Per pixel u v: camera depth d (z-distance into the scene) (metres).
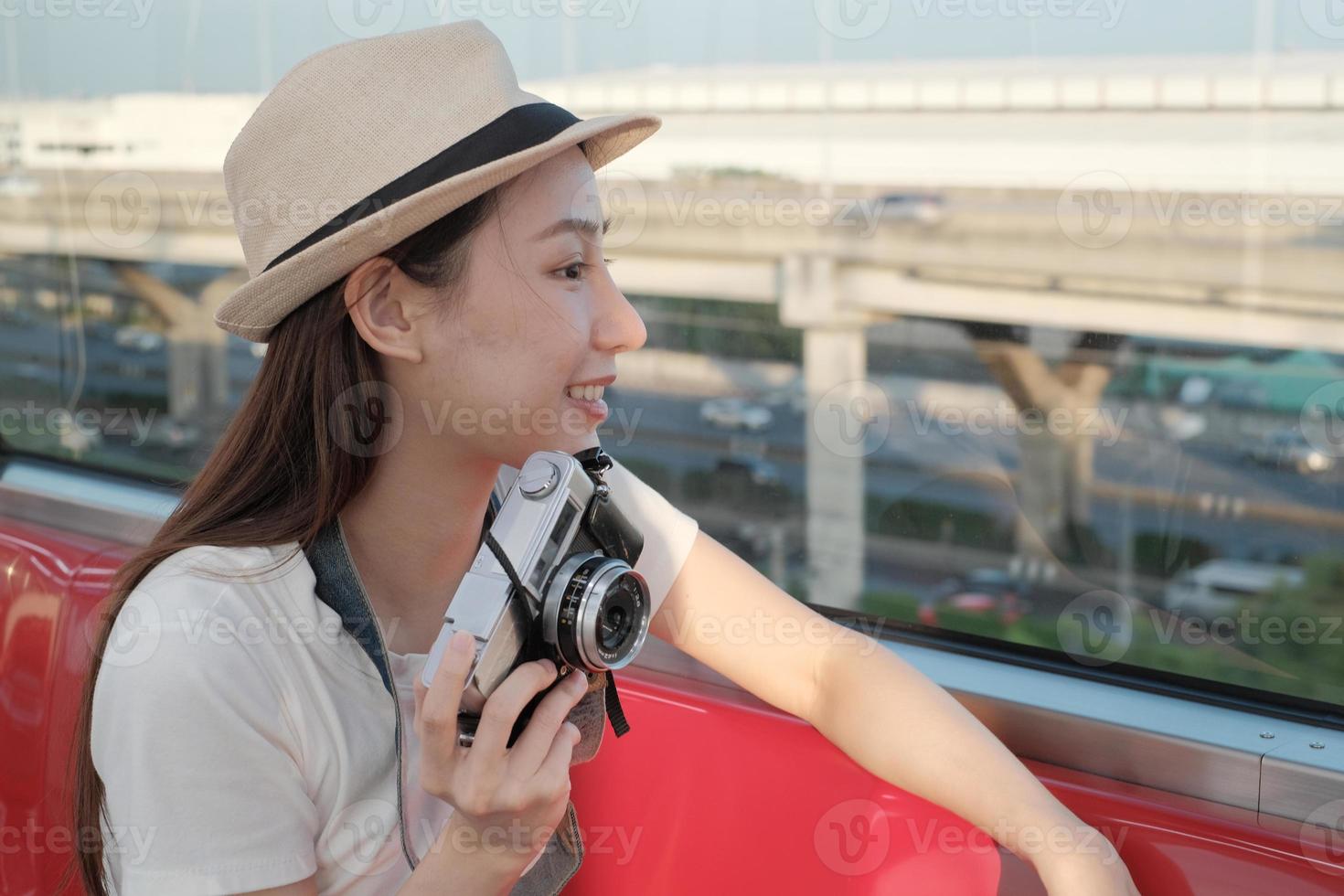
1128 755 1.06
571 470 0.87
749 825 1.15
